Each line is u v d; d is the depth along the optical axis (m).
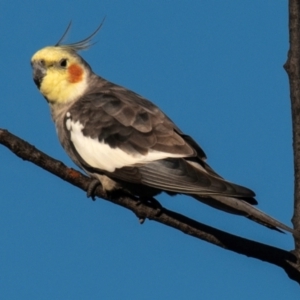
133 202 10.80
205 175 10.00
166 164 10.54
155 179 10.51
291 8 8.37
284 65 8.55
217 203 9.70
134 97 12.03
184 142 10.82
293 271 9.16
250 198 8.98
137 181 10.66
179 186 10.09
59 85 12.68
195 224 9.73
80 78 12.84
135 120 11.28
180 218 9.94
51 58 12.75
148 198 11.09
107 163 11.03
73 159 12.16
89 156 11.34
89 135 11.48
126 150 10.98
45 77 12.72
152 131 11.04
